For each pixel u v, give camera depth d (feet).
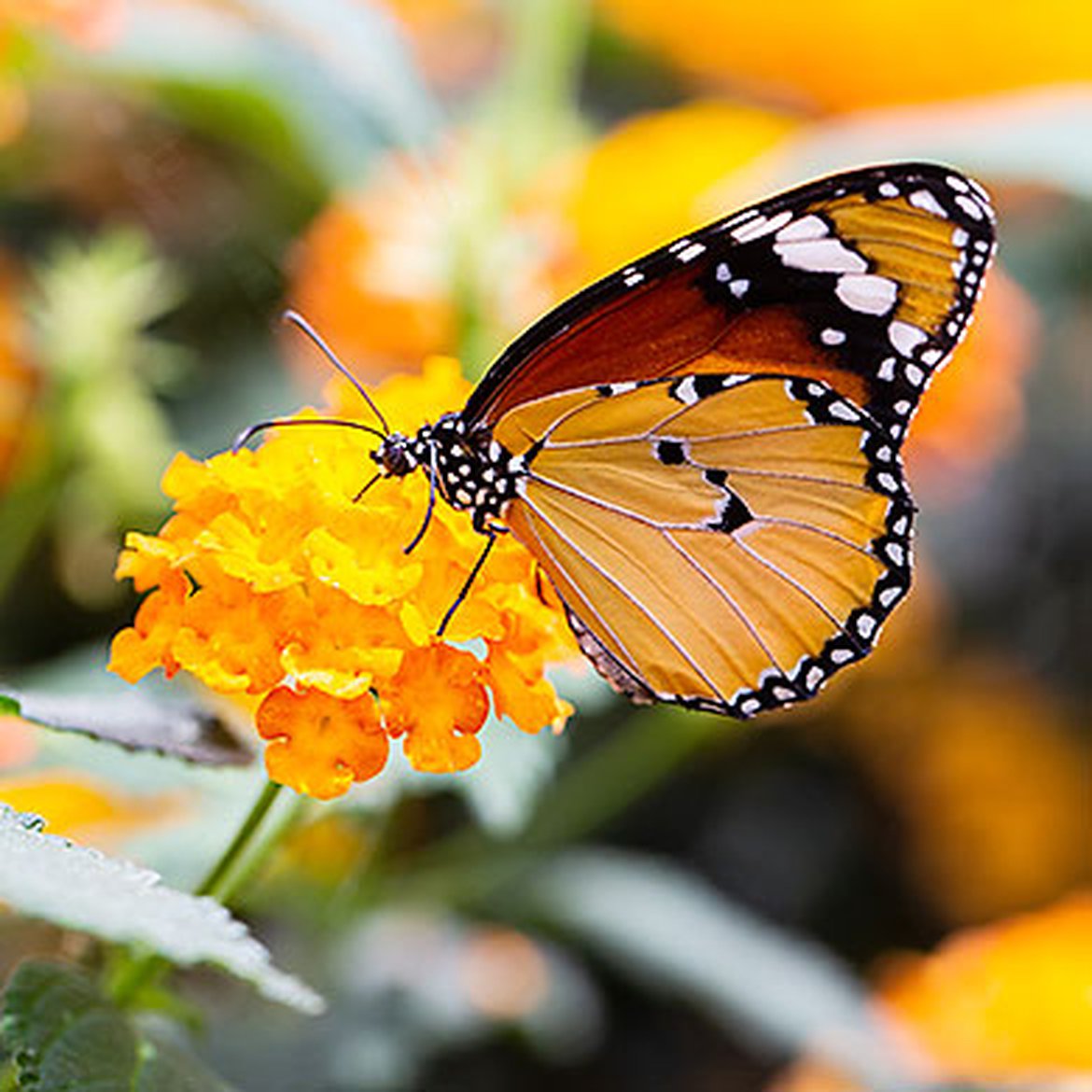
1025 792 2.11
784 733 2.10
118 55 1.79
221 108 1.82
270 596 1.43
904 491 1.48
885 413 1.49
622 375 1.49
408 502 1.46
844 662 1.50
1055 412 2.13
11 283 1.82
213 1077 1.44
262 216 1.86
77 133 1.86
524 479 1.48
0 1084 1.44
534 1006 1.79
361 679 1.41
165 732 1.46
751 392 1.48
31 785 1.61
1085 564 2.15
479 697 1.43
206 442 1.82
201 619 1.42
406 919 1.79
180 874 1.58
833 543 1.49
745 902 2.08
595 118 2.03
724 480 1.49
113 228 1.87
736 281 1.49
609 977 1.98
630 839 2.09
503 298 1.73
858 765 2.13
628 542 1.50
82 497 1.77
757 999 1.78
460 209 1.73
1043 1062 1.71
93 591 1.83
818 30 1.89
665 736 1.83
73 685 1.68
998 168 1.76
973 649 2.13
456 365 1.52
